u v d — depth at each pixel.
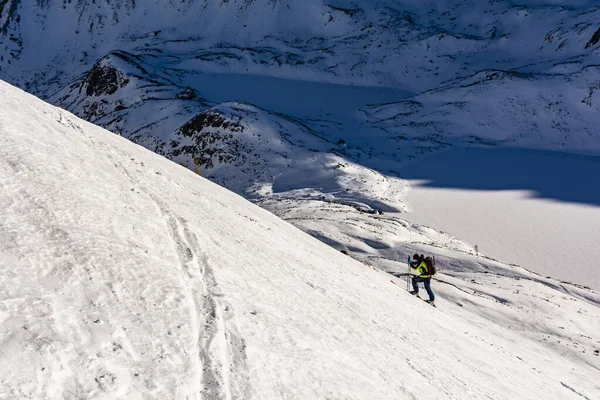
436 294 20.02
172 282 4.28
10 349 2.56
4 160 4.84
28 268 3.36
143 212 5.91
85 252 3.91
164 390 2.92
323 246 14.98
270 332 4.31
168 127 107.25
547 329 19.42
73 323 3.05
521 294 23.91
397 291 12.97
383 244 34.19
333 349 4.78
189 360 3.33
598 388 13.41
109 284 3.69
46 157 5.50
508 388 7.83
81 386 2.60
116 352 3.01
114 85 138.50
